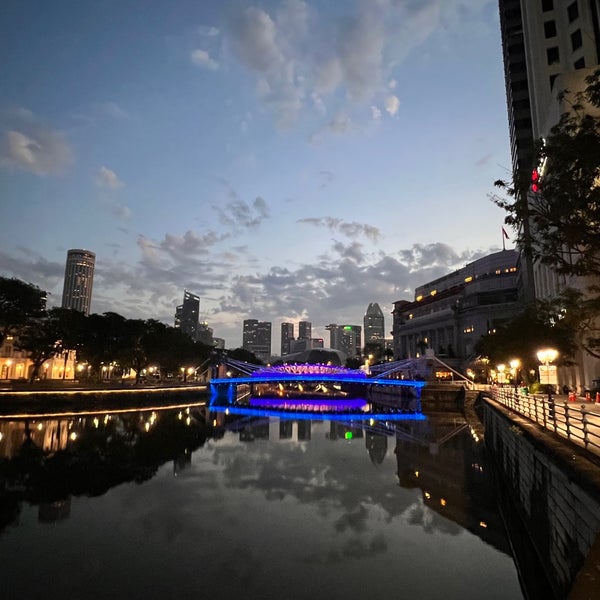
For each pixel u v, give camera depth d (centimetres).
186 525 2406
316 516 2552
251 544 2155
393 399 12162
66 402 7094
